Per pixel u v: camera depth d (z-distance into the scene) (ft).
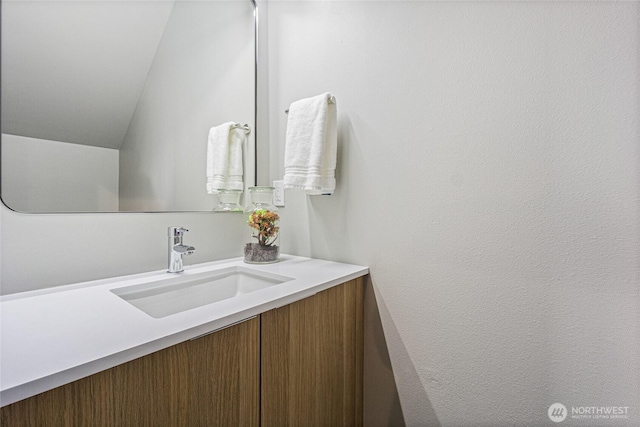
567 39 2.52
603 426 2.43
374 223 3.67
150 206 3.58
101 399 1.63
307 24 4.27
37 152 2.83
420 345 3.35
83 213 3.07
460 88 3.04
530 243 2.71
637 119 2.27
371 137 3.67
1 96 2.65
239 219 4.55
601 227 2.41
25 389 1.34
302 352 2.84
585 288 2.48
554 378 2.63
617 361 2.37
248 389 2.35
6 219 2.64
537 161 2.67
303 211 4.37
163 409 1.86
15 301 2.46
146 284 3.04
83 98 3.11
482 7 2.92
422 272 3.32
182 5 3.88
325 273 3.41
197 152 4.03
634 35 2.27
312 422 2.97
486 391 2.96
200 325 2.00
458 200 3.07
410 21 3.36
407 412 3.46
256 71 4.69
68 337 1.80
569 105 2.52
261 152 4.76
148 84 3.59
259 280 3.56
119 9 3.36
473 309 3.01
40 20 2.86
